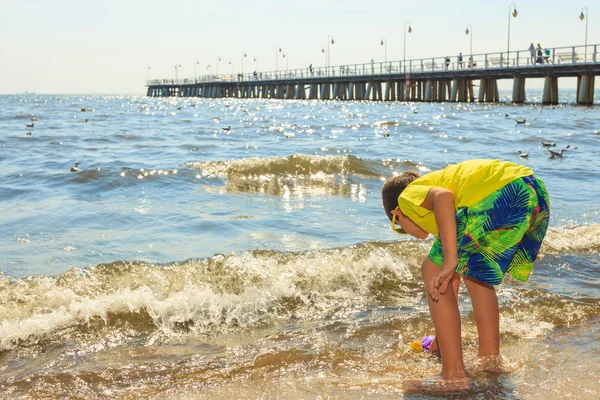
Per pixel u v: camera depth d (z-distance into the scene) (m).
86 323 3.60
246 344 3.36
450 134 18.81
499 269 2.84
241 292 4.11
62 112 41.72
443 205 2.76
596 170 10.44
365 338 3.44
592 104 38.06
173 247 5.36
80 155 12.93
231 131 20.98
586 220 6.41
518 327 3.57
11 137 17.31
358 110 39.84
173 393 2.78
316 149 14.10
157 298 3.98
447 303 2.90
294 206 7.26
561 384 2.81
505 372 2.94
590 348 3.25
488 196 2.80
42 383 2.89
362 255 4.78
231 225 6.18
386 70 53.66
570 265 4.84
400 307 3.96
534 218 2.87
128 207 7.10
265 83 77.62
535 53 40.19
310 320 3.73
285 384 2.85
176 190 8.20
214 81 96.62
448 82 50.56
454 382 2.83
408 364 3.09
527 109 35.81
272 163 9.53
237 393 2.76
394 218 3.08
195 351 3.27
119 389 2.83
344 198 7.86
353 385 2.84
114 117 33.62
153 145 15.50
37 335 3.45
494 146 15.02
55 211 6.88
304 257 4.73
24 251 5.23
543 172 10.20
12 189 8.31
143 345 3.35
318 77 64.75
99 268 4.43
